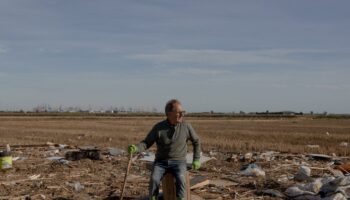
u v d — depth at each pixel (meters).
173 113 7.80
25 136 33.31
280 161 17.05
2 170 14.05
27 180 12.32
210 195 10.46
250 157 17.75
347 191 9.62
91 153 17.16
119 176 13.17
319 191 9.88
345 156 21.11
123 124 57.94
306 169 12.29
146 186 11.51
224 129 46.62
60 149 21.70
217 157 18.53
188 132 8.02
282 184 11.57
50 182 12.08
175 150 7.92
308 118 112.88
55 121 67.31
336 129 49.00
